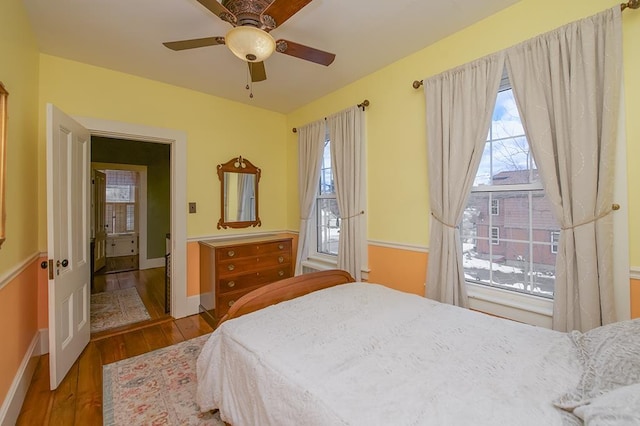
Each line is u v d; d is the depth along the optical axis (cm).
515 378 102
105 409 175
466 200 214
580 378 98
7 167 168
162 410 174
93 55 254
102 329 290
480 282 227
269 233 402
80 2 188
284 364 114
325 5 193
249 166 379
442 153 226
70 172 221
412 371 108
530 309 192
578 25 166
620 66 154
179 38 230
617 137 158
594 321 159
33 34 222
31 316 220
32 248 224
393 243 273
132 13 200
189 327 296
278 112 410
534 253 199
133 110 293
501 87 211
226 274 300
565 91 170
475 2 192
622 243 157
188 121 329
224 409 136
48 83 251
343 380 103
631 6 149
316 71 288
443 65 233
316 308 169
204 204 342
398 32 224
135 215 604
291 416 98
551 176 173
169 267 342
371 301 181
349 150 305
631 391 75
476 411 86
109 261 595
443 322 150
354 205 300
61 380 203
